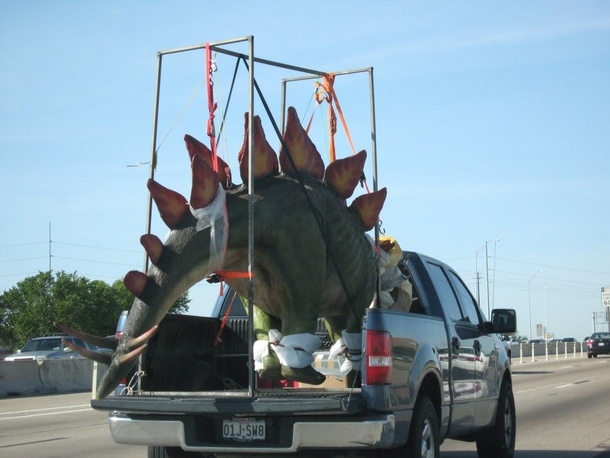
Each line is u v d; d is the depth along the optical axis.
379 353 6.31
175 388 7.52
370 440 6.11
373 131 7.77
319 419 6.23
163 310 6.25
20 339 52.97
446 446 11.84
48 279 55.25
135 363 6.88
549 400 19.03
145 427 6.67
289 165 7.10
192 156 6.70
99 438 12.60
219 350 8.38
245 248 6.64
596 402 18.47
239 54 7.05
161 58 7.17
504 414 9.89
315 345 6.89
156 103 7.14
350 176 7.42
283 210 6.78
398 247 8.10
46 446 11.69
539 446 11.45
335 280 7.17
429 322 7.52
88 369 25.98
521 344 52.56
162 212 6.39
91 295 53.94
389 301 8.05
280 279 6.80
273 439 6.39
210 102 6.85
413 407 6.83
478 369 8.92
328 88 8.04
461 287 9.68
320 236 6.93
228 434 6.51
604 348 51.91
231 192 6.75
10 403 19.94
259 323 7.34
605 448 11.24
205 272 6.43
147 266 6.65
